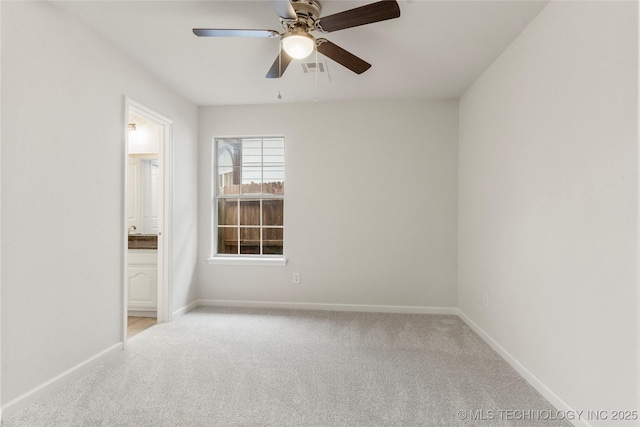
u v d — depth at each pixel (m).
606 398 1.56
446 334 3.13
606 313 1.56
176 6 2.12
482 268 3.04
